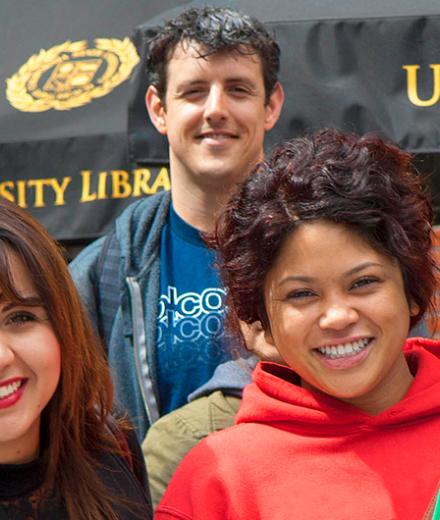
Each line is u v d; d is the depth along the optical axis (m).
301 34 3.90
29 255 2.26
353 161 2.39
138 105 4.04
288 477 2.45
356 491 2.40
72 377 2.37
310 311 2.37
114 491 2.44
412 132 3.80
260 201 2.43
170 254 3.60
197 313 3.51
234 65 3.59
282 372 2.62
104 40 4.30
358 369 2.38
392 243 2.35
